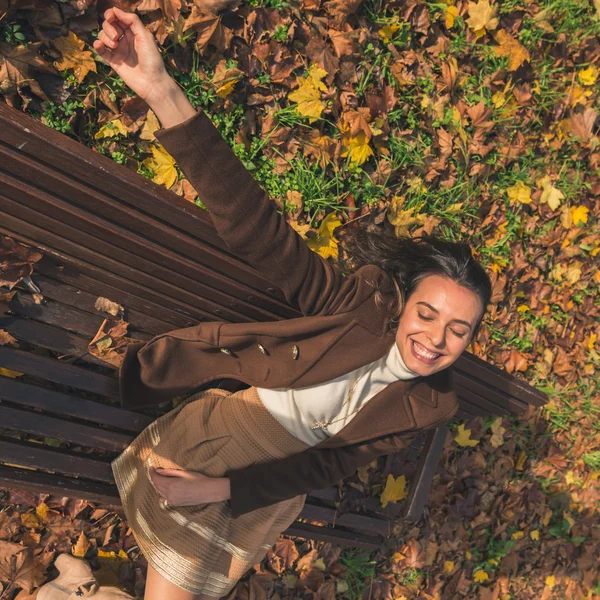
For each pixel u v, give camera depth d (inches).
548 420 134.0
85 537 90.0
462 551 126.0
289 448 73.9
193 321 78.9
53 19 66.9
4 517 84.7
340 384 68.3
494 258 117.0
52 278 69.5
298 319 67.1
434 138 104.7
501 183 117.3
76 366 75.5
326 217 92.4
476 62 112.4
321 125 91.2
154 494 75.5
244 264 71.9
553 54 125.5
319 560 109.3
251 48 83.4
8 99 67.2
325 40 91.2
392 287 64.5
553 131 126.0
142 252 67.9
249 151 85.7
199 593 76.2
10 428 72.4
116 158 75.2
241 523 77.5
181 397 87.9
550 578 138.8
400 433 74.1
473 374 102.0
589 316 140.0
